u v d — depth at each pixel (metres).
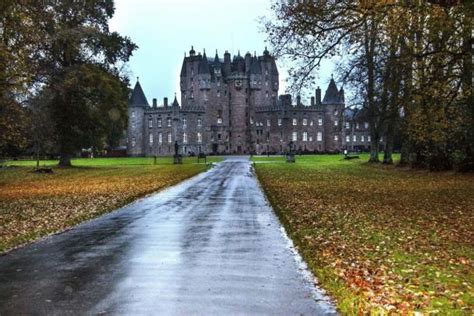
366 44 24.48
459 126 38.16
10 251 12.48
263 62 182.12
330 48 22.81
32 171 52.56
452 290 8.47
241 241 13.59
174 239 13.92
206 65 176.00
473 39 22.28
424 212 18.83
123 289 8.91
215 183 35.72
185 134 171.38
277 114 175.50
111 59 62.53
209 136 175.25
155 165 72.19
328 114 177.12
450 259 10.95
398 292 8.41
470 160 40.03
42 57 52.28
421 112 31.89
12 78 28.08
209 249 12.52
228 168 59.56
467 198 23.34
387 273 9.73
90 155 140.75
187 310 7.72
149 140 174.25
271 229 15.60
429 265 10.38
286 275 9.91
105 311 7.68
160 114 172.00
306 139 176.00
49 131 59.72
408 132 39.25
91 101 61.16
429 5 20.11
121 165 73.25
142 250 12.41
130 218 18.30
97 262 11.11
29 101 52.53
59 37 51.53
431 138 37.66
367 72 35.56
